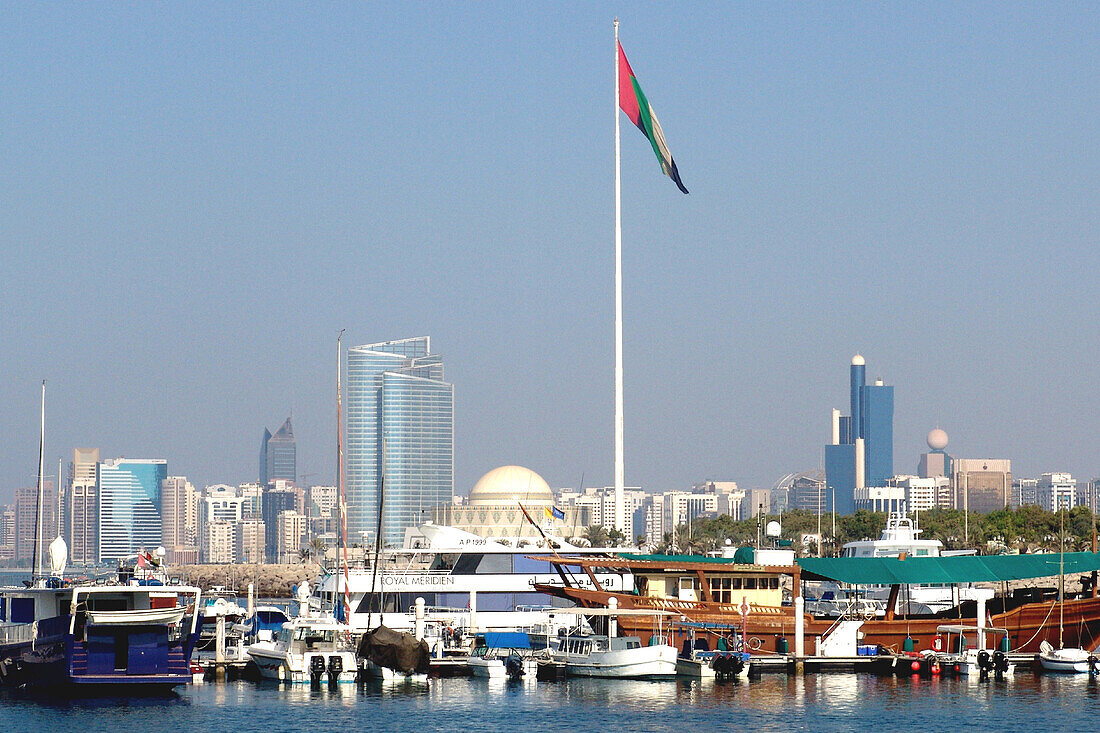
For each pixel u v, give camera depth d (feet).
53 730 336.08
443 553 511.81
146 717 354.54
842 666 444.96
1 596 419.95
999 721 353.51
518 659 426.10
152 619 363.76
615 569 480.64
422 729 341.82
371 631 415.03
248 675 436.76
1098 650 501.56
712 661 422.41
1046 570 464.24
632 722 351.05
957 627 447.01
